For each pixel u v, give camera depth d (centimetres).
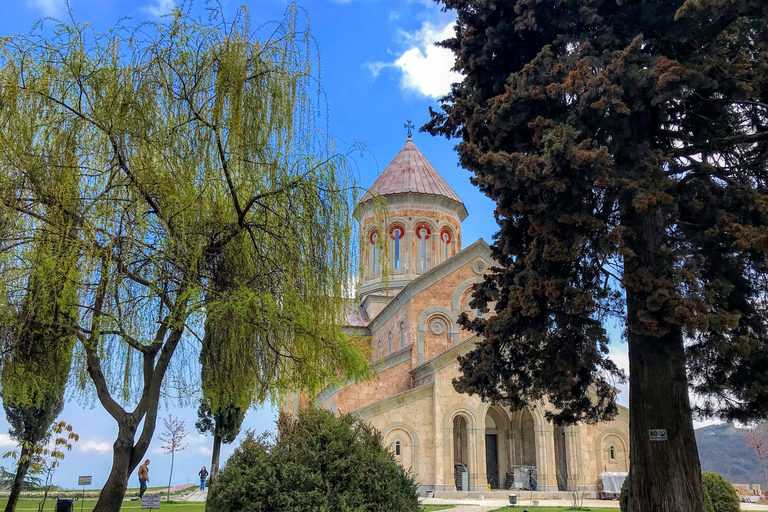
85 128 1045
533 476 3120
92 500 2848
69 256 950
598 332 1422
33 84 1013
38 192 994
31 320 1005
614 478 3016
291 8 1197
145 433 1057
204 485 3606
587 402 1655
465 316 1792
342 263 1168
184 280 1055
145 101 1045
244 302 1017
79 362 1162
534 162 1293
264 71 1122
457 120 1644
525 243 1596
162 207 1048
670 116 1441
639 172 1303
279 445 1025
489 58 1588
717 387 1339
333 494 945
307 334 1156
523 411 3372
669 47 1395
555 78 1398
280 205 1145
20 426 1870
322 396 3616
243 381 1238
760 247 1185
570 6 1438
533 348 1568
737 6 1206
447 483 2875
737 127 1438
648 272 1248
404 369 3394
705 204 1346
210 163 1092
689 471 1245
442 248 4200
